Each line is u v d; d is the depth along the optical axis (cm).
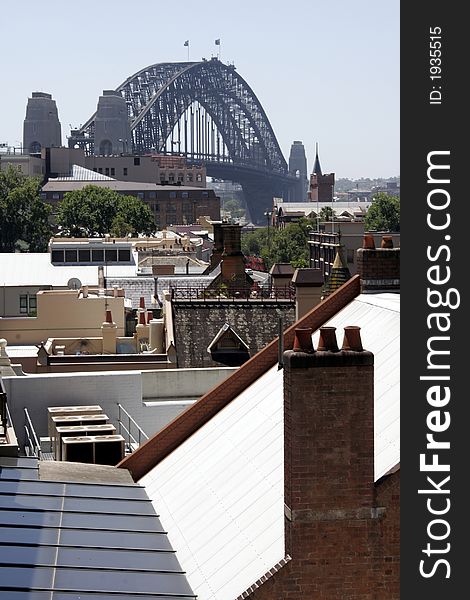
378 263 5550
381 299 5316
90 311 14725
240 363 10369
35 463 5369
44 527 4538
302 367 3534
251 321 10662
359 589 3572
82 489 5034
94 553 4322
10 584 3991
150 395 8088
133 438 7606
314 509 3550
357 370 3541
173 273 19800
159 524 4684
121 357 10506
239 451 4909
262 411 5147
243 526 4216
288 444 3600
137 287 18450
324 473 3550
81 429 6400
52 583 4022
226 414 5400
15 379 7544
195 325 10700
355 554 3569
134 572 4162
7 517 4619
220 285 13825
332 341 3559
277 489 4322
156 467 5362
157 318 13838
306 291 8119
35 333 14625
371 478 3569
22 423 7519
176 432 5459
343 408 3550
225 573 3956
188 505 4697
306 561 3556
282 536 3928
